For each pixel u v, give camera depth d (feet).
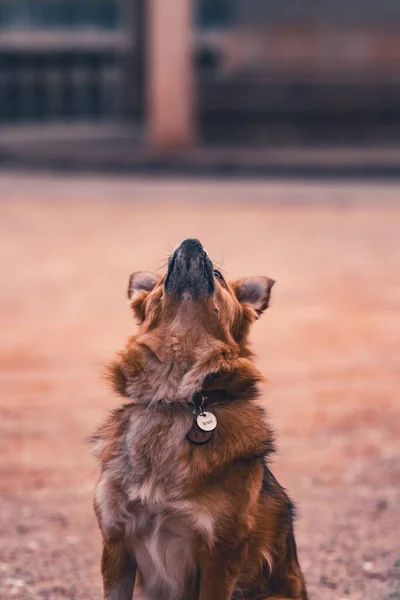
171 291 15.57
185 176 73.61
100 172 74.28
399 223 58.95
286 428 29.48
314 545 21.65
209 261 15.66
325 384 33.19
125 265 48.29
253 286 16.88
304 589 16.40
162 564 14.94
